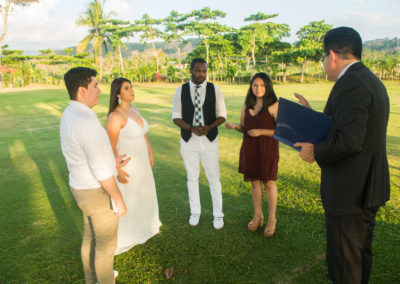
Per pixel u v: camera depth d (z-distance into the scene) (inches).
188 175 120.7
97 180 67.4
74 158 67.8
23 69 1774.1
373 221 66.8
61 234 115.7
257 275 88.6
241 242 106.2
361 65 62.1
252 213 129.1
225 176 177.8
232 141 272.4
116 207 70.1
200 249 102.8
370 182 61.6
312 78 2101.4
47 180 178.2
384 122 60.6
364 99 56.5
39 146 266.7
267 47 2202.3
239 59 2317.9
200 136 114.8
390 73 1873.8
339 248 66.6
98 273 75.7
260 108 106.5
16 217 130.6
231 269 91.7
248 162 109.5
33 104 636.7
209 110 115.7
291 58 1962.4
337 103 59.6
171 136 299.0
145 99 730.8
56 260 98.7
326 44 65.6
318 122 64.1
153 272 91.7
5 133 338.3
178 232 114.7
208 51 2233.0
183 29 2236.7
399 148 223.5
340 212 64.1
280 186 157.5
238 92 965.8
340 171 63.3
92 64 2130.9
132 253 102.1
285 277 87.2
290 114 70.1
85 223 78.2
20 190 162.7
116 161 86.9
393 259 92.7
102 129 67.8
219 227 116.0
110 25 1931.6
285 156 216.5
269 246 103.2
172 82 2185.0
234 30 2255.2
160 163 207.3
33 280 89.0
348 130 56.3
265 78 103.0
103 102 658.8
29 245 107.8
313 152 64.7
